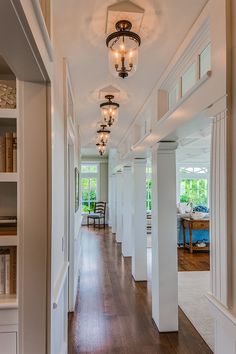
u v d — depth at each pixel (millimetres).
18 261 1569
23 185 1578
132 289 4477
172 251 3133
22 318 1552
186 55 2188
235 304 1405
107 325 3258
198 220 6945
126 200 6695
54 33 1884
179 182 11648
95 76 2828
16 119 1707
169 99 3018
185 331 3115
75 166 4348
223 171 1492
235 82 1436
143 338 2967
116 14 1778
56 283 1959
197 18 1835
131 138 5223
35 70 1410
